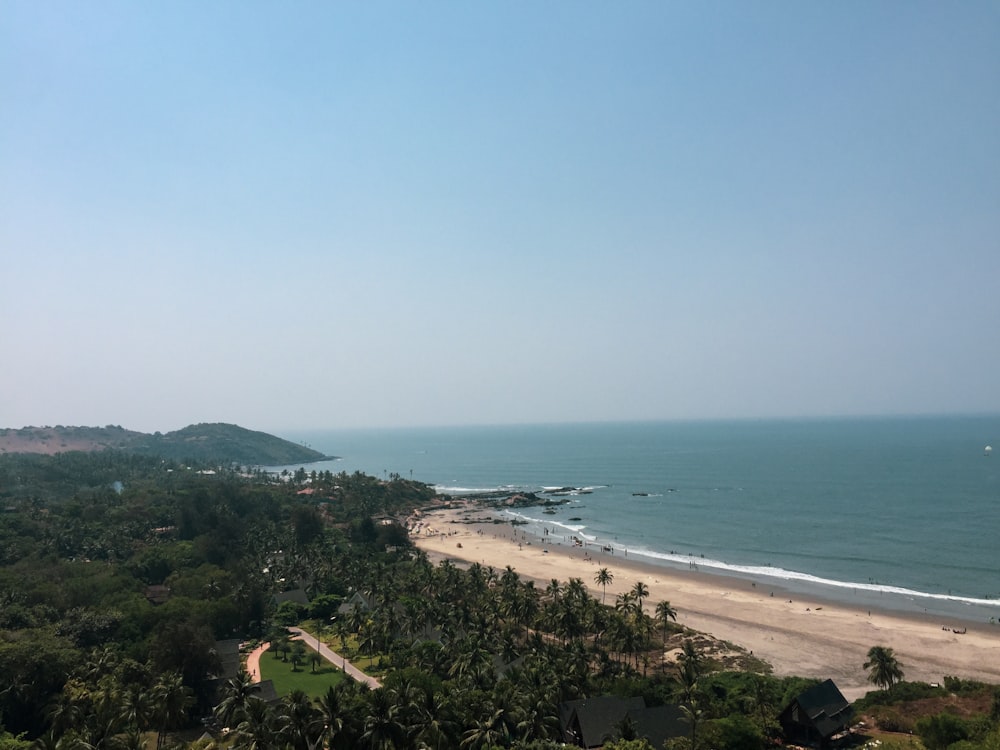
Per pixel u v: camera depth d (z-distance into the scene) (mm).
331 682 104375
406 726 66938
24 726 83562
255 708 67125
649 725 79875
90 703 81812
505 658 110250
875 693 94438
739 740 73938
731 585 178250
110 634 110438
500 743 71812
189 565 171750
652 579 186875
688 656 103875
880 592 166625
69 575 148625
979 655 119375
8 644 87000
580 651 104125
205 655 96562
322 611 150000
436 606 130500
